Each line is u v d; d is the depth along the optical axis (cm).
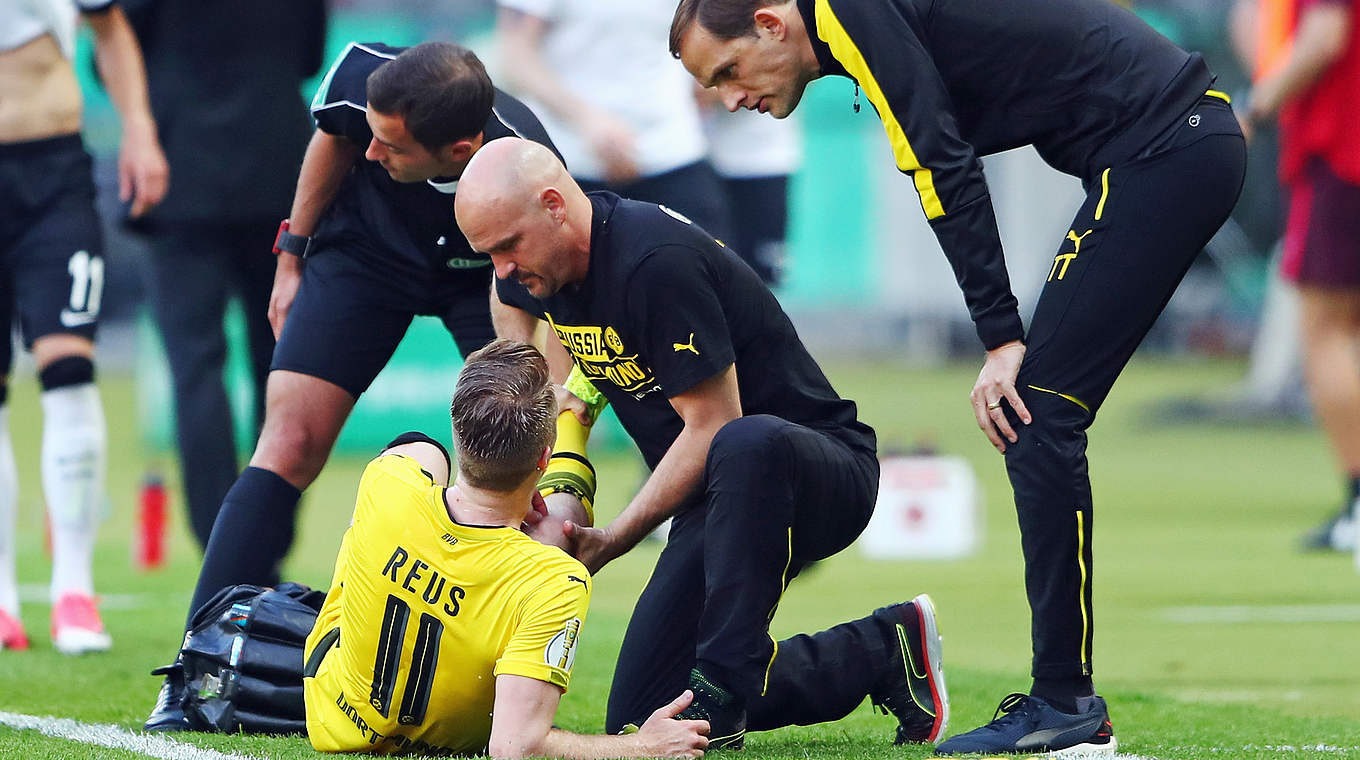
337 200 1598
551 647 1174
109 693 1636
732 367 1269
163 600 2534
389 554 1205
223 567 1511
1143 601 2575
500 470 1185
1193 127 1284
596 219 1255
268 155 2353
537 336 1473
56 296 1978
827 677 1326
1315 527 3762
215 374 2378
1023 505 1284
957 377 9000
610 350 1295
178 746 1280
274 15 2344
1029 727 1277
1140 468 5456
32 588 2742
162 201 2322
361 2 7738
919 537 3441
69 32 1997
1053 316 1288
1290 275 3067
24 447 5784
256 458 1572
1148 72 1292
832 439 1335
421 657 1202
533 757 1159
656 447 1363
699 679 1248
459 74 1415
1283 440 6388
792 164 3241
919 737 1367
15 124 1964
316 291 1587
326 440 1584
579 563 1211
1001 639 2236
